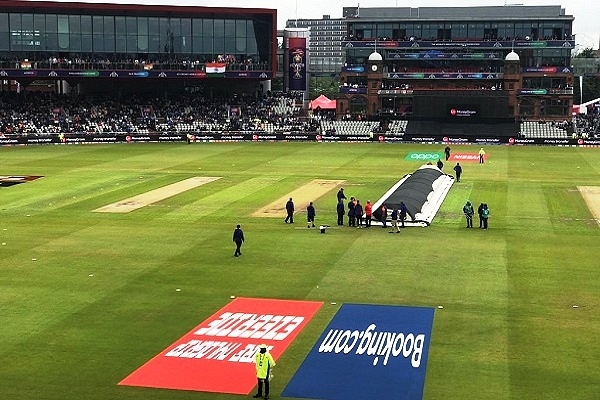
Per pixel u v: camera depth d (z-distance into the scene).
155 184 56.25
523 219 42.44
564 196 50.91
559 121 105.88
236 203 47.94
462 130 96.69
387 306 26.27
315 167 67.50
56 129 93.19
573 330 23.67
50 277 30.20
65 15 103.94
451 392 19.22
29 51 103.50
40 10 102.81
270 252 34.44
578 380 19.84
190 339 23.25
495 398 18.83
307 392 19.47
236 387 19.80
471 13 126.81
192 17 108.12
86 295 27.73
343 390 19.56
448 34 125.06
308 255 33.84
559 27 122.06
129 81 112.62
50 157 74.94
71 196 50.66
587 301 26.70
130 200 49.06
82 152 80.38
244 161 72.19
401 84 118.75
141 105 106.88
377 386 19.75
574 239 37.12
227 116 107.25
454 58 122.00
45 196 50.69
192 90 115.50
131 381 20.12
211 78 109.25
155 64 104.88
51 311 25.89
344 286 28.78
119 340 23.14
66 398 19.03
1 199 49.47
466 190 53.44
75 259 33.22
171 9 105.88
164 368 21.02
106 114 102.25
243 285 28.98
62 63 101.44
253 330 24.05
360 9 130.00
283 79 127.00
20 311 25.89
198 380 20.23
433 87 117.94
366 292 27.98
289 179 59.16
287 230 39.50
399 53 123.25
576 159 75.88
